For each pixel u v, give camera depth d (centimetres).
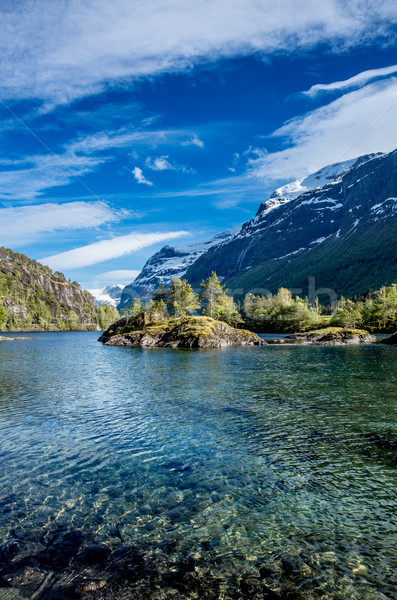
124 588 937
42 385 3800
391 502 1359
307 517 1262
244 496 1412
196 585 945
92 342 13000
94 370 4981
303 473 1612
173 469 1666
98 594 915
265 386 3603
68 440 2064
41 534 1175
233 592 917
